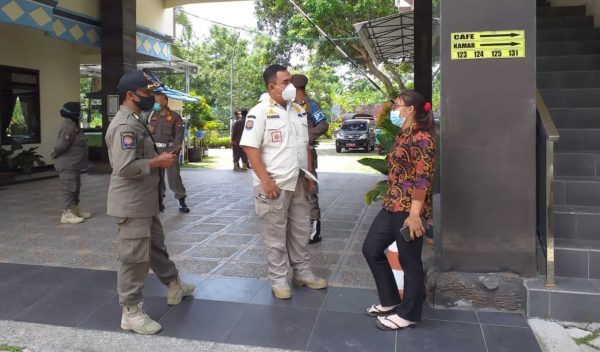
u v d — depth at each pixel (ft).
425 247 16.89
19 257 17.01
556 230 13.85
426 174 10.84
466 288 12.51
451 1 12.29
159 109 23.07
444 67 12.40
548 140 11.79
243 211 25.20
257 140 12.65
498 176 12.40
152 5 44.83
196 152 59.57
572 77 20.26
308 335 11.30
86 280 14.78
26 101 40.16
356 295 13.61
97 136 50.11
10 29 38.17
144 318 11.59
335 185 35.01
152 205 11.43
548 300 11.80
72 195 22.34
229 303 13.07
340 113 143.84
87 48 47.29
